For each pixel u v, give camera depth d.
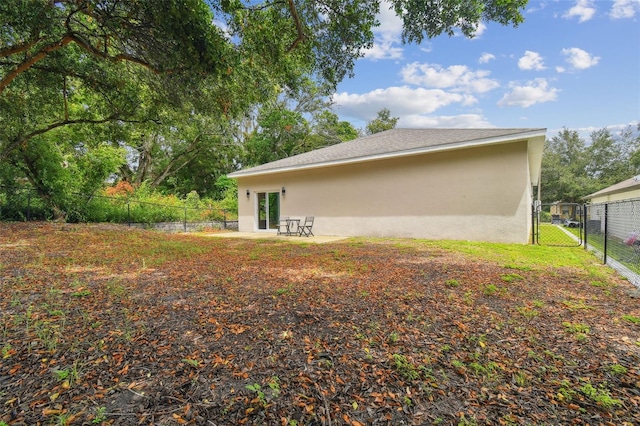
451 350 2.26
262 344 2.36
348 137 24.72
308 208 11.86
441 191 9.17
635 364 2.07
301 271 4.91
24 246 6.64
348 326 2.69
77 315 2.90
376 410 1.64
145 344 2.34
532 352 2.22
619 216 9.26
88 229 9.80
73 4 5.48
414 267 5.19
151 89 8.48
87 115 11.77
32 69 8.00
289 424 1.53
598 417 1.57
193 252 6.81
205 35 5.28
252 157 23.25
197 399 1.71
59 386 1.80
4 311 2.94
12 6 4.83
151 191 18.06
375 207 10.34
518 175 8.12
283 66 6.49
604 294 3.63
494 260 5.81
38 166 10.92
